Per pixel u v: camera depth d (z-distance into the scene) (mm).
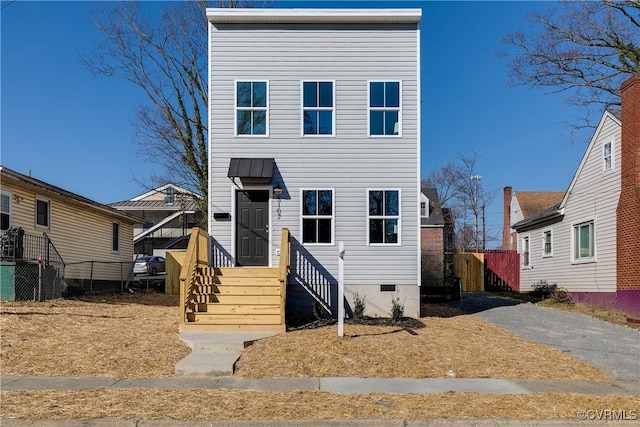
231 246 13820
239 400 6969
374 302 13664
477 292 26344
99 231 22688
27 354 9055
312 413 6457
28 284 14984
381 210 13867
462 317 14727
